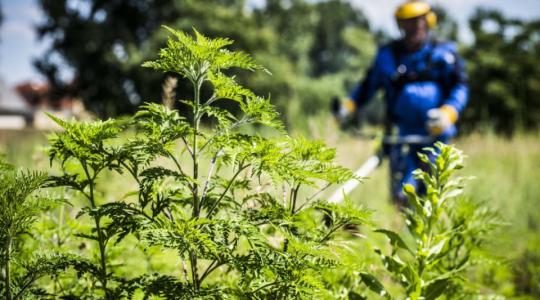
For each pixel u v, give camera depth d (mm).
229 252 1610
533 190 7809
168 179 1990
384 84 5766
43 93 44531
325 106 53719
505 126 36812
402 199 4648
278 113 1664
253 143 1662
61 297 1791
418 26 5629
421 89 5562
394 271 2191
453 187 2164
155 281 1677
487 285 3309
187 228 1537
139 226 1584
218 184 1902
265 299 1800
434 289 2156
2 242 1688
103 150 1658
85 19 44500
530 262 4359
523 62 38312
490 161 10656
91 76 42219
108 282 2068
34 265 1748
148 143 1620
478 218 2465
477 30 40781
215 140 1655
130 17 45188
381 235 3123
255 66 1615
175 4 45125
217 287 1736
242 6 50875
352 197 6945
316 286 1688
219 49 1627
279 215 1769
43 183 1709
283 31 64375
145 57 40656
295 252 1759
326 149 1880
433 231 2416
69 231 2336
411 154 5242
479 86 37594
